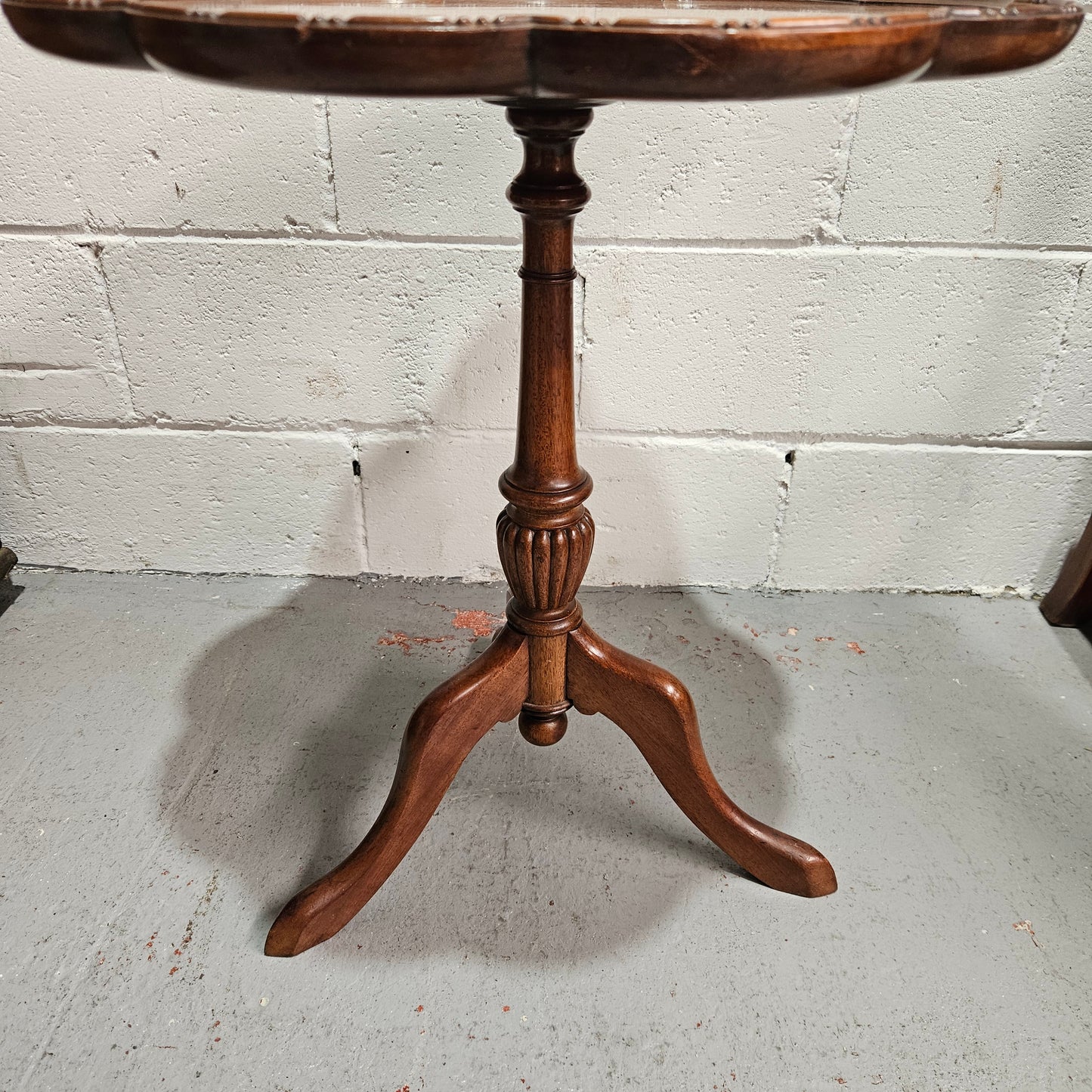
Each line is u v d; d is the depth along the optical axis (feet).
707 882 3.49
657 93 1.69
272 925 3.17
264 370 4.60
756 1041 2.96
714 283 4.38
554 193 2.52
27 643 4.60
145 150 4.13
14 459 4.84
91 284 4.40
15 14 1.96
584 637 3.16
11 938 3.21
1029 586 5.13
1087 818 3.79
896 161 4.12
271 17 1.63
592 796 3.85
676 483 4.85
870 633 4.84
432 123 4.05
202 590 5.06
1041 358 4.52
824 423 4.70
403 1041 2.94
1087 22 3.84
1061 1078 2.86
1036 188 4.17
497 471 4.83
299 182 4.18
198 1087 2.81
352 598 5.02
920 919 3.35
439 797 3.22
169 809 3.72
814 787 3.90
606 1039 2.96
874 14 1.82
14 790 3.77
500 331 4.49
